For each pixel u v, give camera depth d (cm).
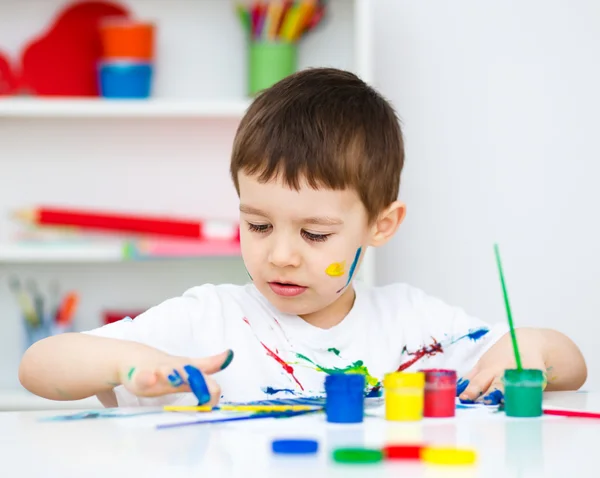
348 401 96
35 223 264
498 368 123
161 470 72
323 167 127
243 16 266
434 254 287
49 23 279
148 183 282
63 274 283
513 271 287
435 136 287
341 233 131
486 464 74
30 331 270
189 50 281
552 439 87
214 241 261
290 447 78
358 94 141
